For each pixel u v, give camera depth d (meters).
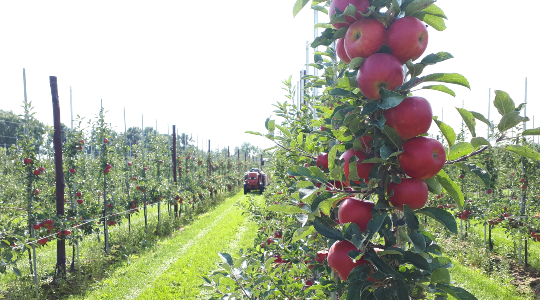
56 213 7.51
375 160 1.21
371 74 1.20
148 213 16.09
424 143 1.19
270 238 4.34
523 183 7.84
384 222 1.25
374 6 1.22
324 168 1.87
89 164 11.95
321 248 2.73
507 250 8.52
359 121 1.35
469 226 10.23
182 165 18.78
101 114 9.70
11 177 10.60
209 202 19.83
